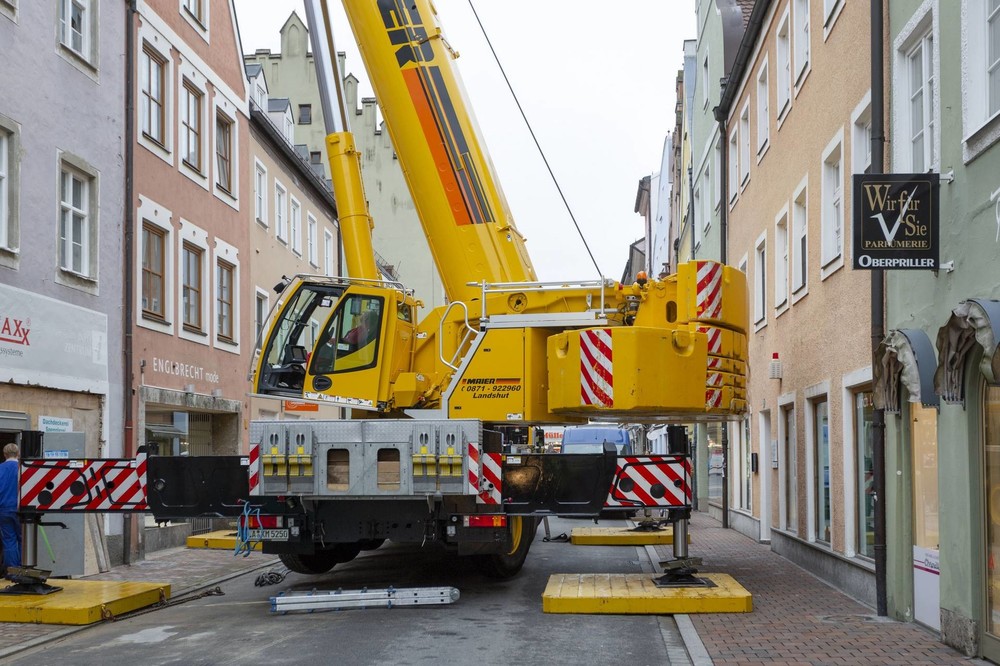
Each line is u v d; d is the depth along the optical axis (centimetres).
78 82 1625
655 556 1733
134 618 1136
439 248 1312
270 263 2834
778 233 1864
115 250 1730
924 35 1040
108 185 1711
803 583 1377
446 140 1318
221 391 2253
